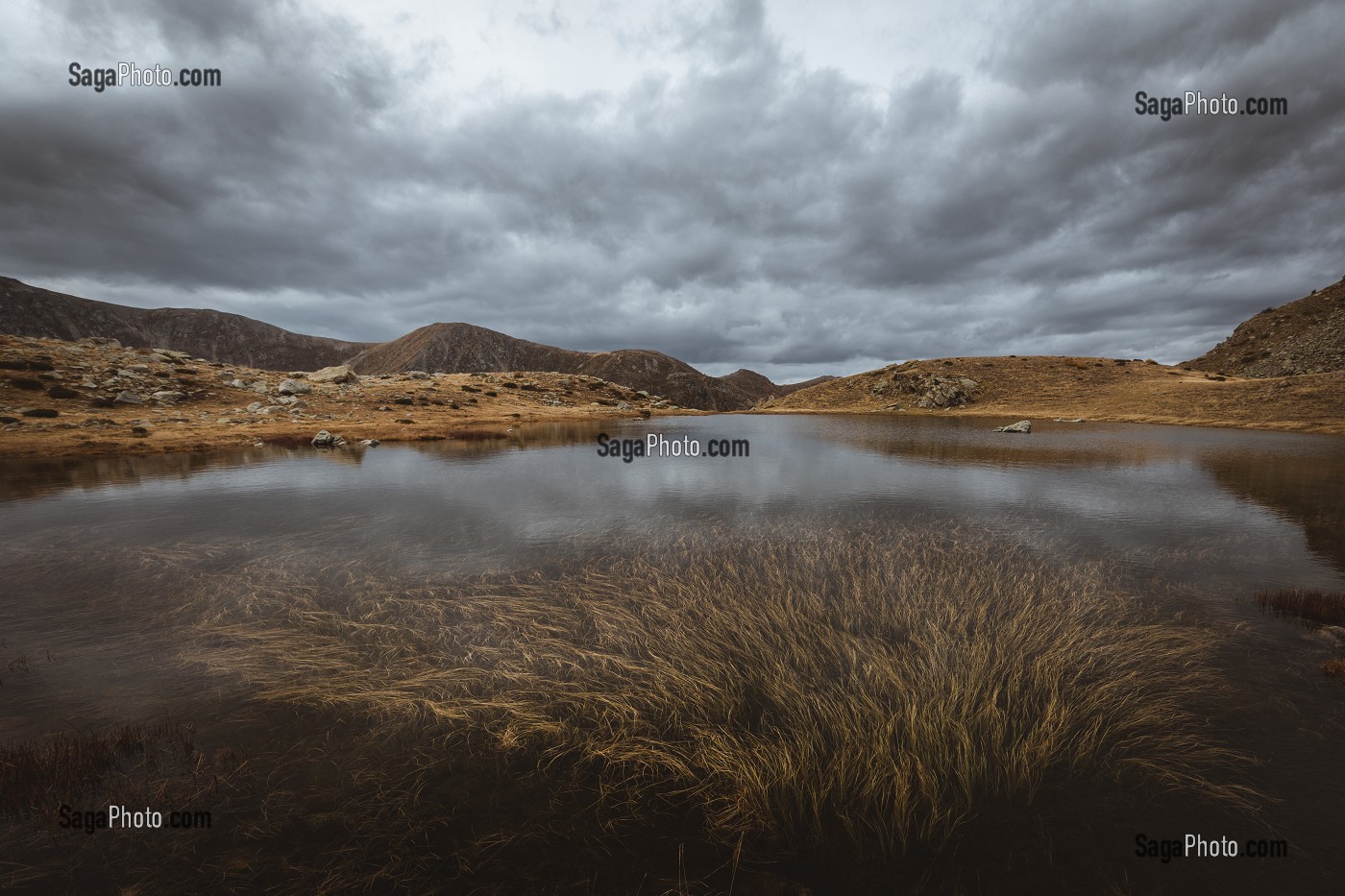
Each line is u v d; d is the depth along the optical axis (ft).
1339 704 19.27
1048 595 30.45
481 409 212.02
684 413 301.22
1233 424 165.68
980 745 17.10
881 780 15.76
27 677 22.11
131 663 23.36
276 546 41.24
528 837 14.25
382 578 34.24
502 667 22.88
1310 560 36.88
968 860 13.39
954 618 27.09
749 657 23.27
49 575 34.65
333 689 21.04
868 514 52.42
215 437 113.80
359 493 63.46
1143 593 30.78
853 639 24.63
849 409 323.98
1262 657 22.89
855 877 13.01
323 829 14.40
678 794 15.76
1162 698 19.80
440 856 13.67
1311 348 336.29
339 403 179.32
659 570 35.55
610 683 21.63
